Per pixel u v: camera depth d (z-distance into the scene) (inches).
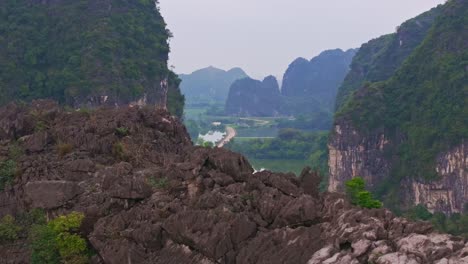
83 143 1165.1
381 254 625.0
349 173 4719.5
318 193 932.6
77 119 1296.8
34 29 4269.2
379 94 4751.5
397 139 4534.9
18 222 971.3
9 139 1227.2
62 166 1058.1
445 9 4564.5
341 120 4751.5
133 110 1359.5
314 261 655.1
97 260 865.5
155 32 4648.1
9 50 4084.6
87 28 4229.8
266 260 697.0
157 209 868.0
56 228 883.4
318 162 5964.6
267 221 805.9
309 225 779.4
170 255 789.2
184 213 802.8
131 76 4094.5
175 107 4798.2
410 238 646.5
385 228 706.2
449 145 3848.4
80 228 895.1
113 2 4473.4
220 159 965.2
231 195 866.1
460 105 3914.9
